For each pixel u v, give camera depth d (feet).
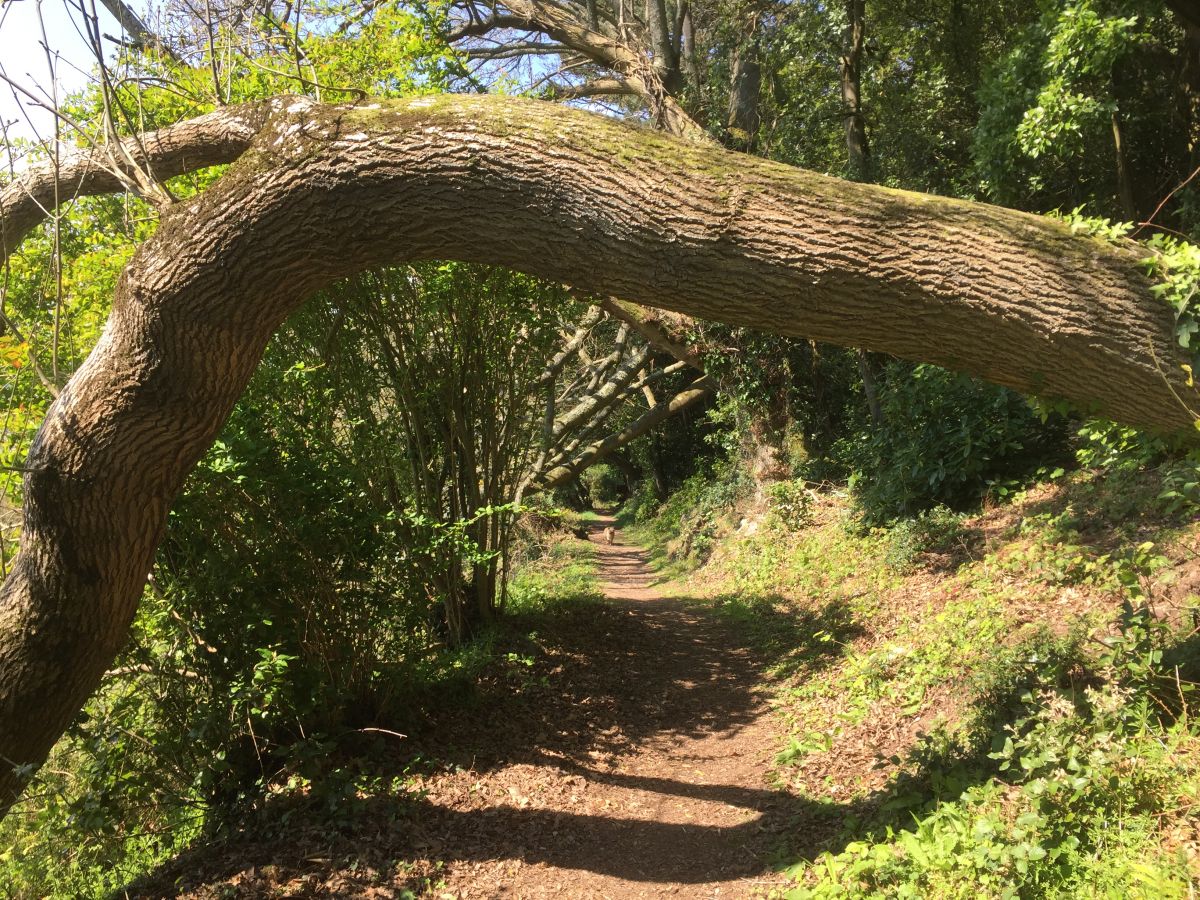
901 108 47.47
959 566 27.07
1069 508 24.68
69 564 13.17
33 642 13.33
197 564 17.16
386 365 26.91
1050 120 27.58
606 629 37.45
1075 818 10.73
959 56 44.93
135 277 12.22
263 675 16.21
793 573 39.83
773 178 10.50
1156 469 23.30
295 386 21.43
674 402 56.03
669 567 66.44
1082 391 10.60
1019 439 30.99
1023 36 30.53
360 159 11.06
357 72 26.27
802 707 23.66
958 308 10.21
